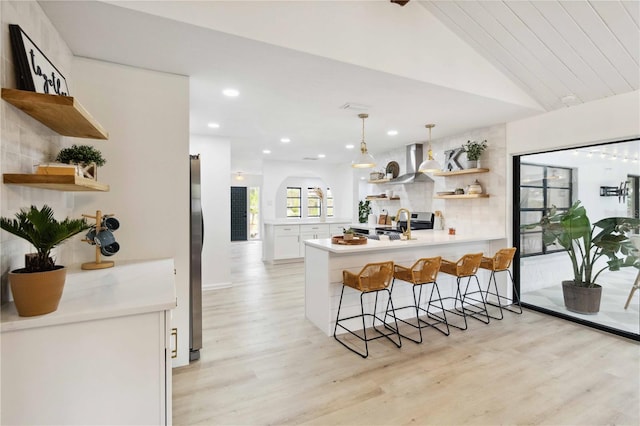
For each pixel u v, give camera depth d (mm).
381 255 3404
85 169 1738
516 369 2459
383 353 2730
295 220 7363
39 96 1271
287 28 2012
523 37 2559
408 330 3254
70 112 1408
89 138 2027
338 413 1947
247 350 2783
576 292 3471
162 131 2371
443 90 2756
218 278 4766
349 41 2232
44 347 1141
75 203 2154
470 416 1913
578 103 3221
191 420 1881
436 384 2254
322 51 2123
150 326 1274
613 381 2289
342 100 3035
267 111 3387
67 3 1553
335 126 4074
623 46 2455
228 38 1894
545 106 3357
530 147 3637
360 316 3268
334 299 3145
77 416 1184
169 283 1611
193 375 2369
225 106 3217
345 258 3209
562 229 3562
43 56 1535
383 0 2379
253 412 1959
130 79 2273
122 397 1236
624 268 3145
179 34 1849
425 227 5086
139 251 2320
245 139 4938
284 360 2605
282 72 2375
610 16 2230
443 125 4027
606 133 3031
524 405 2020
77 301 1302
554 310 3695
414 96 2895
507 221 3916
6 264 1292
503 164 3936
